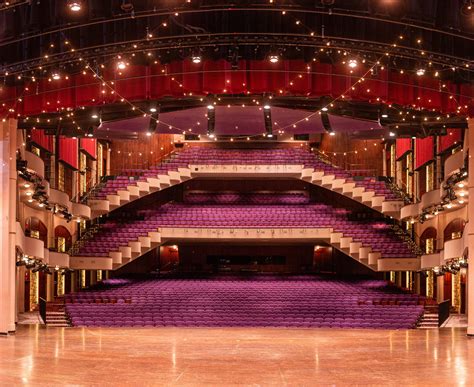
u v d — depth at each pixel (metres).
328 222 36.69
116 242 34.53
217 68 17.64
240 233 34.88
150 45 15.75
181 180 37.81
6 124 20.38
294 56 17.03
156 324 25.09
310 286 33.56
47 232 30.95
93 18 14.14
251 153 40.81
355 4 13.64
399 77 18.11
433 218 32.41
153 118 20.91
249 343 17.50
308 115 20.83
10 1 13.73
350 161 40.69
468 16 13.88
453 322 26.56
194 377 11.21
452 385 10.42
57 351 15.04
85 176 36.59
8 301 20.08
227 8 13.68
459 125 21.92
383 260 31.61
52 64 16.55
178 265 41.16
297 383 10.64
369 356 14.49
